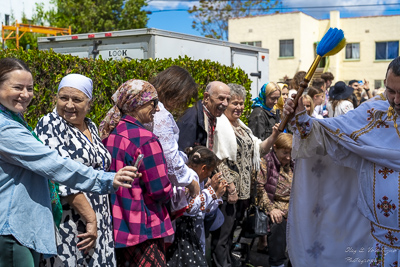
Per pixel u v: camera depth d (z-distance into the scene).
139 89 2.92
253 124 5.79
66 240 2.58
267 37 28.05
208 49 8.39
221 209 4.24
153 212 2.88
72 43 8.02
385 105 2.93
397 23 27.50
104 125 3.01
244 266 4.78
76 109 2.66
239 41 28.77
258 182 4.46
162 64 5.90
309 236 3.32
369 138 2.90
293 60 27.53
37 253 2.47
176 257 3.46
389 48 27.78
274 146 4.60
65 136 2.62
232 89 4.42
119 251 2.90
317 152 3.10
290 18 27.42
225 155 4.13
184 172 3.17
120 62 5.55
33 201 2.38
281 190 4.52
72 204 2.58
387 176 2.83
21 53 4.81
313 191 3.30
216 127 4.16
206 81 6.59
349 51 28.75
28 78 2.40
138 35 7.30
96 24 30.86
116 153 2.86
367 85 10.73
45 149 2.33
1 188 2.30
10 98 2.35
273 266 4.46
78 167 2.38
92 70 5.18
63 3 29.69
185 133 3.87
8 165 2.32
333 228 3.29
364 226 3.21
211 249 4.30
